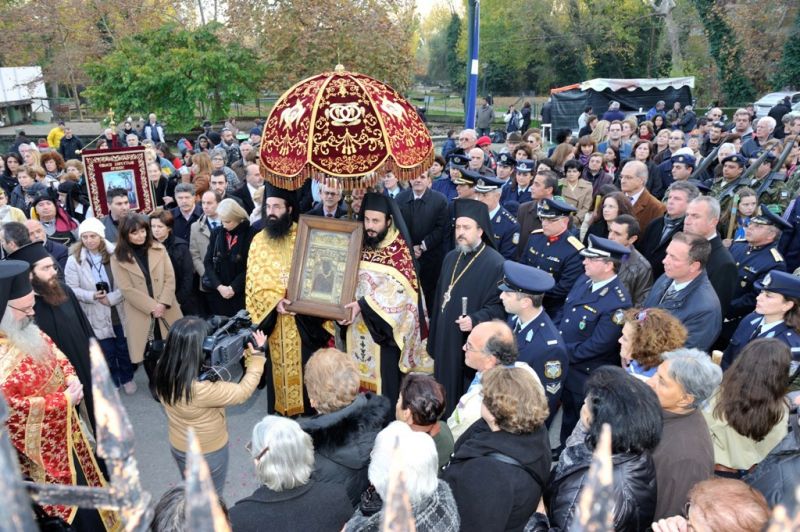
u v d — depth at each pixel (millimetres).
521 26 44094
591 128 17484
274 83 22594
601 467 502
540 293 4047
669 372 2885
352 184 4578
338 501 2576
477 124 25984
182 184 7441
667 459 2840
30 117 33344
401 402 3152
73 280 5750
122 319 6094
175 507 2066
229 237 6227
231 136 14867
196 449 493
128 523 584
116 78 22781
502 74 45938
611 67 42531
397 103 4656
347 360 3299
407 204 6801
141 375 6680
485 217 5043
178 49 22375
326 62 21406
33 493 599
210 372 3545
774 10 27375
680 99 25719
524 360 4102
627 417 2453
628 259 5176
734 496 2006
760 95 29156
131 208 7793
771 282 3977
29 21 30344
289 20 21297
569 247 5652
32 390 3393
